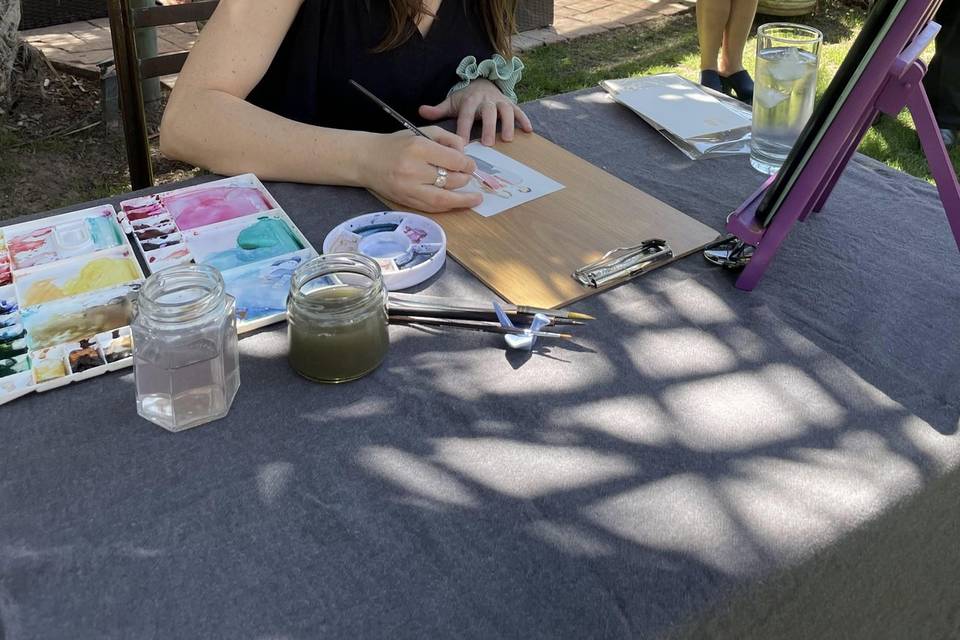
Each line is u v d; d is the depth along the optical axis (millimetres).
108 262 1038
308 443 811
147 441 806
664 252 1104
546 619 651
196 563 687
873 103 1095
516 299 1019
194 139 1303
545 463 795
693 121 1501
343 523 728
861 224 1235
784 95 1296
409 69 1629
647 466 795
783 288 1079
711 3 3176
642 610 662
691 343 968
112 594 660
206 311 807
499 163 1339
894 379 929
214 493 752
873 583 805
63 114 3385
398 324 988
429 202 1184
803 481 785
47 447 793
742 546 717
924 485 794
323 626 641
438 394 879
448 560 697
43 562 684
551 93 3834
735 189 1316
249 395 868
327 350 858
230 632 635
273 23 1392
